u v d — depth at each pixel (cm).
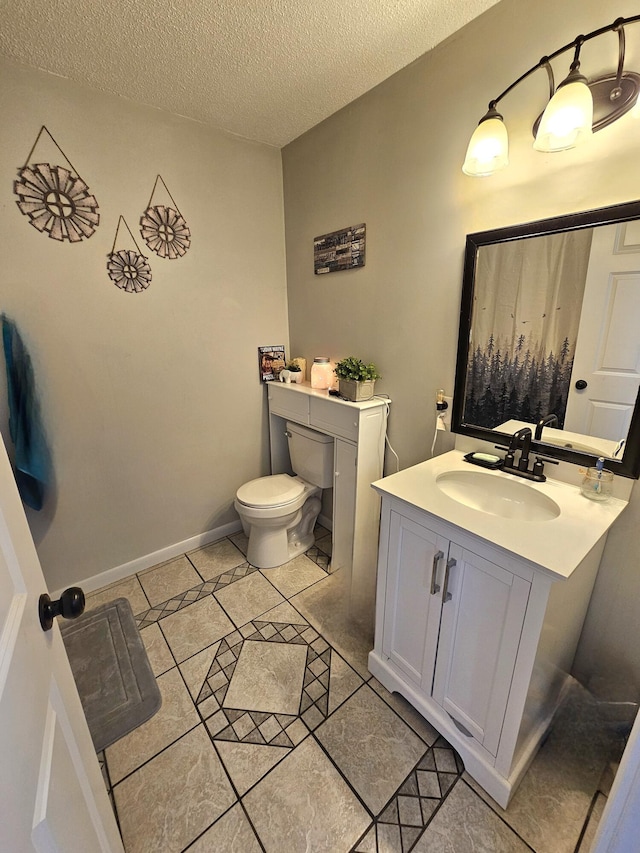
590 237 116
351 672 156
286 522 217
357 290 197
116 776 121
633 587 123
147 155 180
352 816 110
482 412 154
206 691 149
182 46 137
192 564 226
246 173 213
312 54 144
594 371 121
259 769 122
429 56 145
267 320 240
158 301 197
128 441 202
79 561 199
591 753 123
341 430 192
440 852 103
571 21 110
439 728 129
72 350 177
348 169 186
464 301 150
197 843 105
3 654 47
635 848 64
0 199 151
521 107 124
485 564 106
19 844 42
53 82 153
